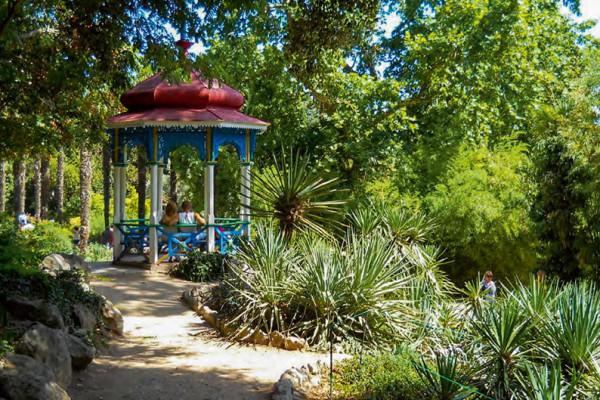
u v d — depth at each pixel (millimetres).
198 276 14367
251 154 16875
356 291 9938
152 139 15773
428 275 12875
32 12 9094
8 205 53000
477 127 21203
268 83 22422
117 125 15844
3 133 12070
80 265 13766
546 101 23000
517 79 22438
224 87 16656
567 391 6262
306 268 10320
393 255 11070
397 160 20922
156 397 7227
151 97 16094
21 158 13773
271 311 10062
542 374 6230
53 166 49875
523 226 17578
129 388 7465
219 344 9641
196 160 25234
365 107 21688
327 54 19766
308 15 11500
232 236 16422
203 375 8070
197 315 11484
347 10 11445
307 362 8695
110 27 9953
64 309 8625
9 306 7680
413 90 22734
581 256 14984
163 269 15320
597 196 14617
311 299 9922
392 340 9680
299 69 12906
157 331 10328
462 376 7137
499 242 17641
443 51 21359
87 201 28109
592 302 7387
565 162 15328
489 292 11602
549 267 15727
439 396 6812
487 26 21938
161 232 15820
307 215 11977
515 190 18266
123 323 10258
